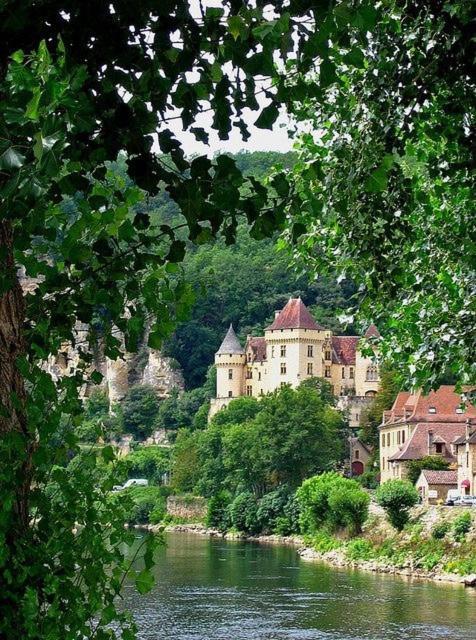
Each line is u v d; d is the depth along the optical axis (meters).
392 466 124.94
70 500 7.05
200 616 39.97
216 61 5.91
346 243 13.89
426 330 15.73
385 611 42.09
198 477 157.25
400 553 65.88
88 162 6.10
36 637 6.51
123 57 6.12
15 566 6.49
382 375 166.00
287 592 49.12
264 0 5.89
